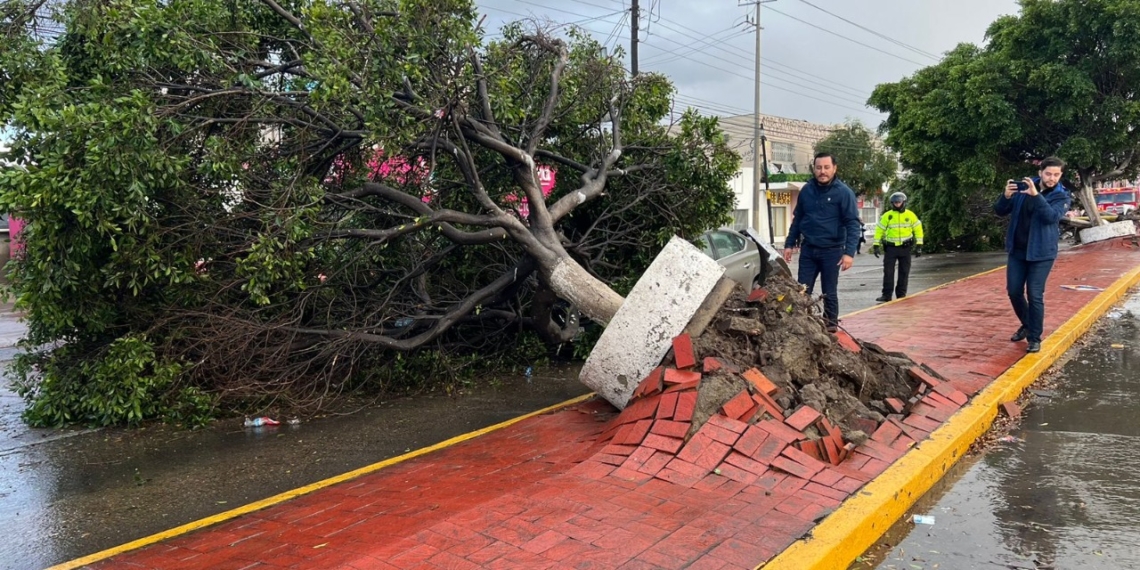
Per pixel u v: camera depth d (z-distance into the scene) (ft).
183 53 19.79
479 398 22.39
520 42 25.11
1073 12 59.21
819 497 12.06
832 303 21.91
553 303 24.09
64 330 20.40
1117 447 15.66
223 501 14.74
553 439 16.78
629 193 27.07
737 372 15.12
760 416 14.26
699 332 16.24
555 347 27.76
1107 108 60.59
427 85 20.36
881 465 13.56
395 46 19.57
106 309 19.97
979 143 64.80
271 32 23.00
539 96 26.08
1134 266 45.06
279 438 19.13
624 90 27.53
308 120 22.30
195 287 20.39
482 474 14.69
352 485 14.89
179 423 20.70
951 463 14.85
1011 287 23.38
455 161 22.98
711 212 27.68
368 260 22.90
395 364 23.17
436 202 24.49
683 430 13.92
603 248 26.99
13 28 19.67
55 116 17.04
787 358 15.92
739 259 32.76
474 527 11.26
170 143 19.40
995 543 11.62
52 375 20.97
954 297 35.78
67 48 20.85
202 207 20.26
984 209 75.87
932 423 15.99
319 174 23.06
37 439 20.02
